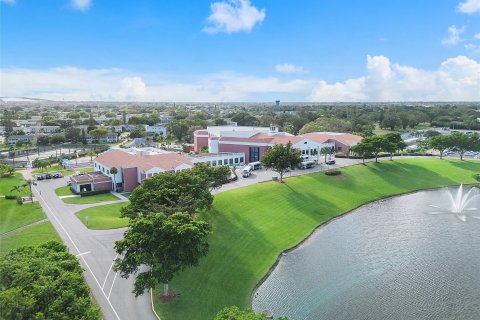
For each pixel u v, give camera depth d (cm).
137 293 4834
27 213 8900
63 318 3578
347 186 11875
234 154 14738
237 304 5616
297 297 5794
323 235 8412
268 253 7331
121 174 11288
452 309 5344
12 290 3594
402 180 13012
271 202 9825
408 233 8400
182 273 6044
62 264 4491
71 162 16400
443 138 15950
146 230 5078
